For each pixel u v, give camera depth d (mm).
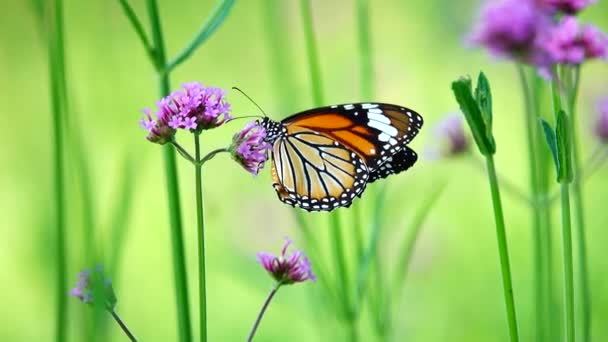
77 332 625
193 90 571
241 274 693
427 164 768
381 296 659
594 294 725
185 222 803
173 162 602
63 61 606
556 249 734
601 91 805
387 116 632
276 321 765
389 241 750
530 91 677
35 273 690
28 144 772
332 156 639
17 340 741
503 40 646
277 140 640
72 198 627
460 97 557
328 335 691
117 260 609
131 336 562
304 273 574
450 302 756
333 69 806
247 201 742
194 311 764
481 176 815
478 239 798
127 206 613
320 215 771
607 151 674
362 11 678
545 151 643
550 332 648
